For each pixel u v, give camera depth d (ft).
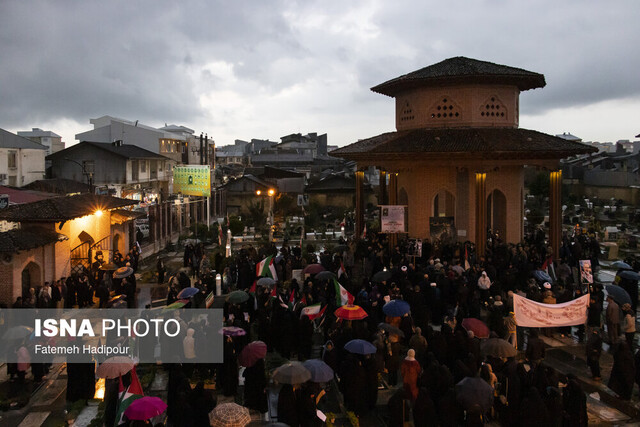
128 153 200.13
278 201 242.58
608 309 65.46
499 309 63.62
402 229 94.84
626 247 141.59
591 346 58.49
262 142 627.87
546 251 100.01
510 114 121.08
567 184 291.99
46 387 57.77
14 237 78.84
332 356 56.29
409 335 63.41
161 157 221.87
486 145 106.32
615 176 270.67
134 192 193.47
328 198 266.36
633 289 80.12
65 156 192.24
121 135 238.89
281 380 43.39
